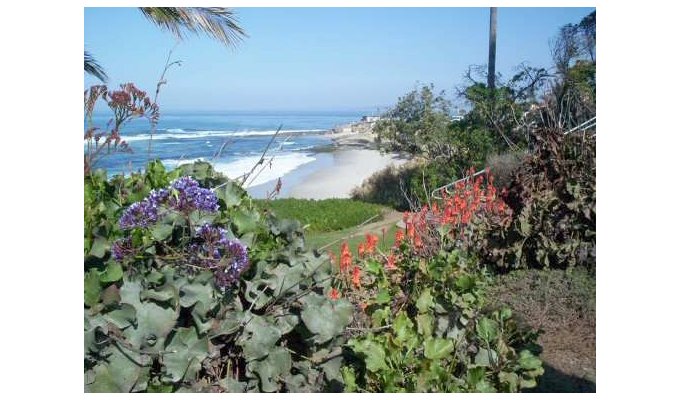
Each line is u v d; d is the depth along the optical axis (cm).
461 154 1258
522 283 429
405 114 1497
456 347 276
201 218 239
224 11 735
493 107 1242
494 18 1375
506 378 260
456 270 318
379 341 250
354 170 2000
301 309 246
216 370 229
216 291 223
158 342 206
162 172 284
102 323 200
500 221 487
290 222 278
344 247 366
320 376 243
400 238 411
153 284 212
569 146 475
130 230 224
